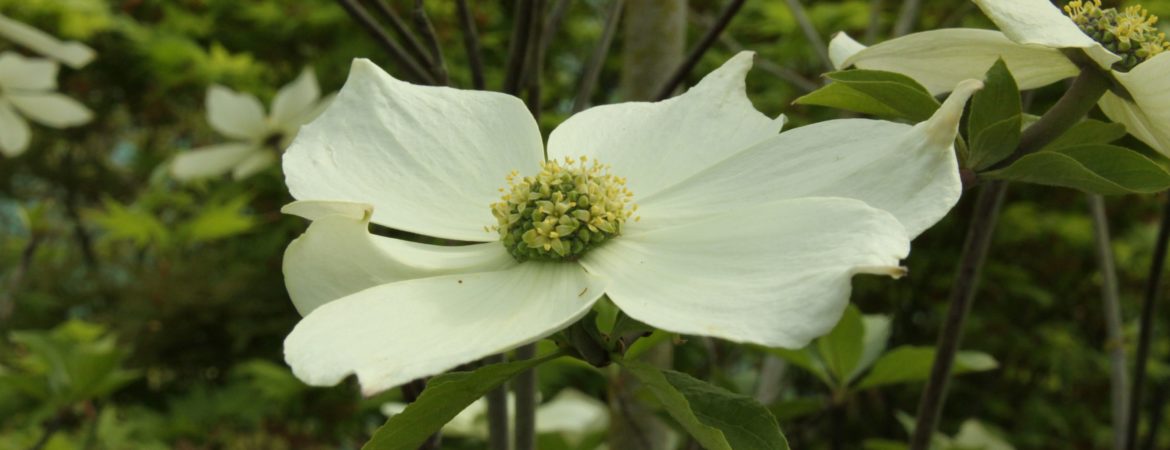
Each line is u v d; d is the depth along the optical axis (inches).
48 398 25.5
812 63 61.6
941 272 66.2
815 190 11.6
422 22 15.2
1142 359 18.5
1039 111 57.9
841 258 10.5
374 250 11.7
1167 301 66.5
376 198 12.3
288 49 73.9
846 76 12.4
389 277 11.8
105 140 96.1
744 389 23.6
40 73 28.4
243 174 37.5
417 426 11.3
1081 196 67.2
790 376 31.4
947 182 11.0
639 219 12.3
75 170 95.0
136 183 97.2
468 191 12.7
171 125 83.0
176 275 63.3
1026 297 69.3
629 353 14.0
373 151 12.6
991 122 12.3
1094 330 70.4
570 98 72.0
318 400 55.9
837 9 59.1
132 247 73.8
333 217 11.5
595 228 12.1
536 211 12.2
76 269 72.2
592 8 73.2
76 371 25.5
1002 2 11.6
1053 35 11.5
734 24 66.0
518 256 12.2
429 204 12.5
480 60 15.5
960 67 13.0
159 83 73.1
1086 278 69.5
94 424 27.5
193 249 68.9
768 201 11.8
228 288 63.7
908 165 11.2
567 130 13.3
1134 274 67.6
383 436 11.3
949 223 64.9
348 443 58.4
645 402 19.4
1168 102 12.1
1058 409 67.2
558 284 11.9
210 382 66.9
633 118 13.3
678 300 11.1
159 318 62.6
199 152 36.9
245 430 60.2
